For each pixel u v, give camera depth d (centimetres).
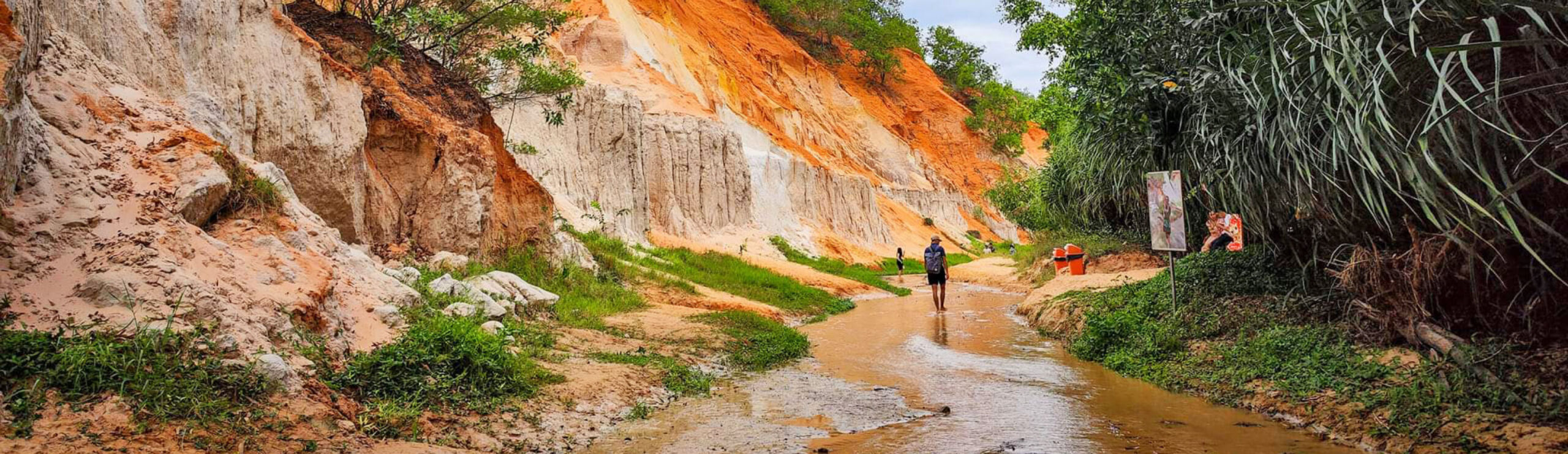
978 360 1020
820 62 7381
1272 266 1162
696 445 598
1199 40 964
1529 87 571
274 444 490
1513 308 695
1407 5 560
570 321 1140
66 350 493
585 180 2680
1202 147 1077
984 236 6831
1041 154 8581
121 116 752
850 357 1083
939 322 1513
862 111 6825
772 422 679
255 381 539
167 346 536
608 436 630
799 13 7906
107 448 438
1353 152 636
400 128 1306
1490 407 579
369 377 626
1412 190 715
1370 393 650
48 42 739
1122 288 1331
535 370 757
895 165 6606
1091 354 1012
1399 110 616
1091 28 1382
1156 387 820
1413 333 737
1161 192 1082
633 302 1443
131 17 914
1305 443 588
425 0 1628
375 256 1188
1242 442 589
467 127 1485
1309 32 655
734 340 1138
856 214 4941
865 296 2458
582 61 4084
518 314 1088
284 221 802
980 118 7731
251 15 1134
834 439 614
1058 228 2789
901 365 995
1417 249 743
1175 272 1298
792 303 1877
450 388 643
